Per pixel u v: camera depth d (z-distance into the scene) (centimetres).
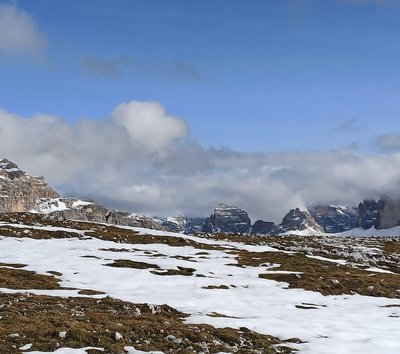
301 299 4912
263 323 3459
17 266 5438
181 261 6812
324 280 6066
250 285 5503
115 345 2431
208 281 5434
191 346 2616
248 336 3031
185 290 4791
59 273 5141
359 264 8256
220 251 8438
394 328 3656
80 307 3325
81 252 6919
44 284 4397
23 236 8156
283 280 5988
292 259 8094
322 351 2791
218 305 4103
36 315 2884
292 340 3061
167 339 2686
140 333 2736
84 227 10162
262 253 8588
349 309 4572
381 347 2964
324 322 3678
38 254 6488
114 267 5819
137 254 7212
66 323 2689
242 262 7306
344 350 2848
